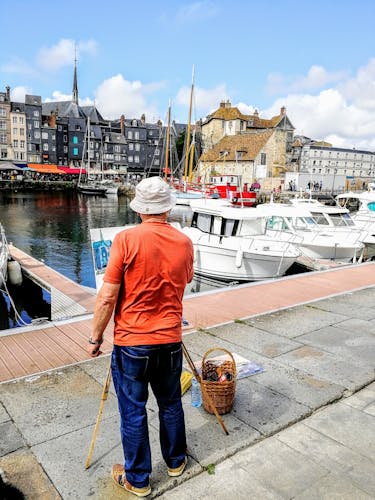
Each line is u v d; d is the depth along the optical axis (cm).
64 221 3575
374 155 11406
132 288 234
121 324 241
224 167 6353
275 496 259
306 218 1661
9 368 438
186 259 247
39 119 8950
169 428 262
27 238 2656
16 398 374
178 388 260
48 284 1034
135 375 240
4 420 339
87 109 10356
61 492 258
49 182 7981
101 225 3322
